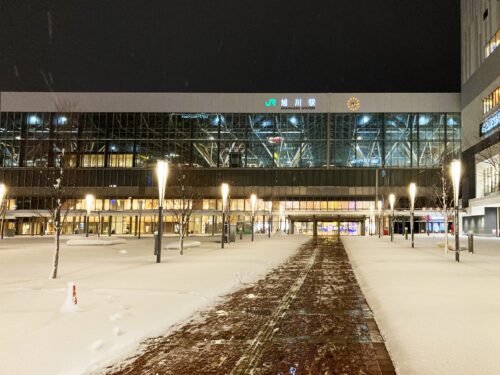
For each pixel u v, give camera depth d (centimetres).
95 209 8900
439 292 1289
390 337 841
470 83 7894
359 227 8694
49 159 8938
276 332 930
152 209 8706
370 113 9075
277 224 8844
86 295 1223
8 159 9000
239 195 8950
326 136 9069
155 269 1939
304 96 9125
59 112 7131
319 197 8919
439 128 8938
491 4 6862
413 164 8900
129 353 781
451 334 827
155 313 1035
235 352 795
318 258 2645
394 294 1260
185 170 8694
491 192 6700
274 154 9075
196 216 8781
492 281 1527
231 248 3547
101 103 9244
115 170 9044
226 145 9144
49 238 6378
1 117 9131
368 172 8938
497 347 747
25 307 1065
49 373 651
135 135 9175
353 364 732
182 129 9194
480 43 7419
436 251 3123
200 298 1235
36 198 8819
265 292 1412
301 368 714
